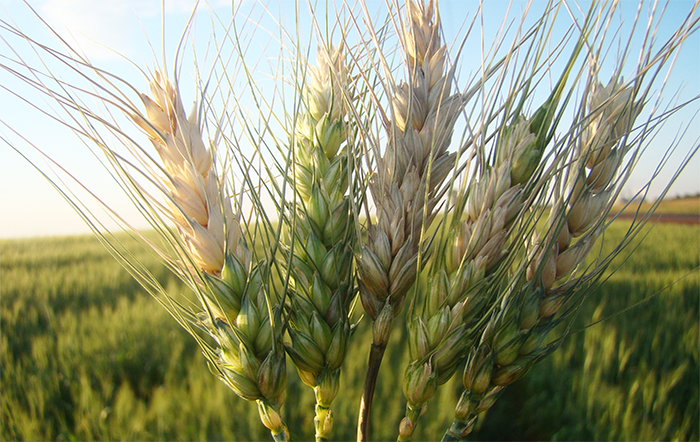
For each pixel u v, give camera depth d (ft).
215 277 0.34
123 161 0.34
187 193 0.34
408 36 0.35
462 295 0.33
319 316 0.35
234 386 0.35
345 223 0.37
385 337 0.35
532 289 0.34
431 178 0.34
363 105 0.37
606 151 0.34
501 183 0.33
